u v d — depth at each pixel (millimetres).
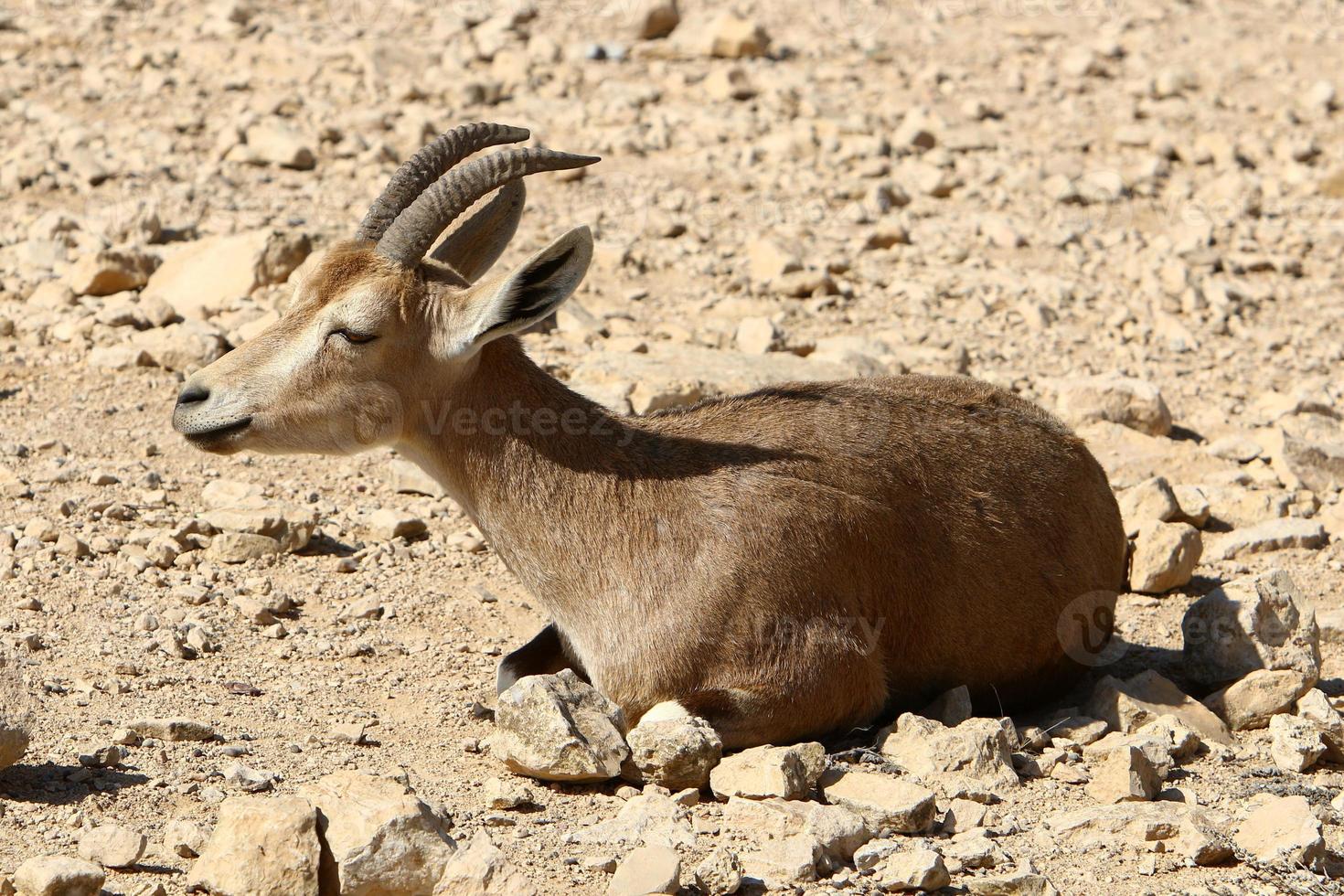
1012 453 23375
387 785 17594
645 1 66812
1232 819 19812
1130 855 18703
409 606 26047
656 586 21047
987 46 71375
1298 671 23969
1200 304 44531
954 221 50594
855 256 47031
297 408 21625
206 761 19594
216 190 47344
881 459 22172
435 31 66375
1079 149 58031
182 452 31297
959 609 22359
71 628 23578
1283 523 30812
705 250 46375
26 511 27625
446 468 22016
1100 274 46906
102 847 16625
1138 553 28359
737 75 60781
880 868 17844
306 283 22031
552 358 36781
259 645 23984
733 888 17031
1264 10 80188
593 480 21500
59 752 19406
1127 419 36188
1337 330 44000
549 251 20453
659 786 19766
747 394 23312
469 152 22875
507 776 20188
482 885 16094
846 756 20719
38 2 67188
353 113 54219
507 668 22531
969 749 20641
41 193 46531
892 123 58969
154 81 56781
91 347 35719
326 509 29609
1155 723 22297
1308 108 63250
